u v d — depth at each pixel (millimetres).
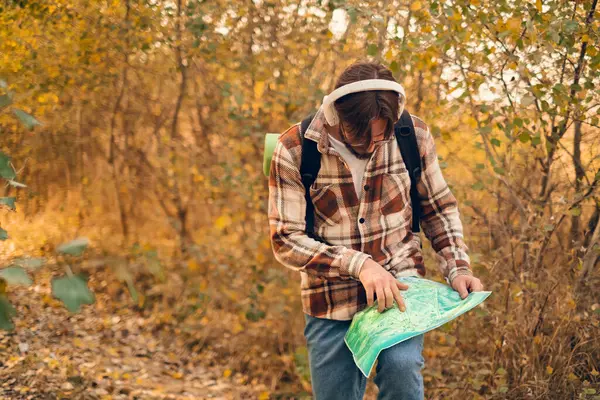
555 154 3084
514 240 3043
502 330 2959
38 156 5930
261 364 4258
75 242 910
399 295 1613
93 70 5484
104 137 6172
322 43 4414
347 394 1849
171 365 4414
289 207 1776
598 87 2887
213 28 4848
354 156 1753
